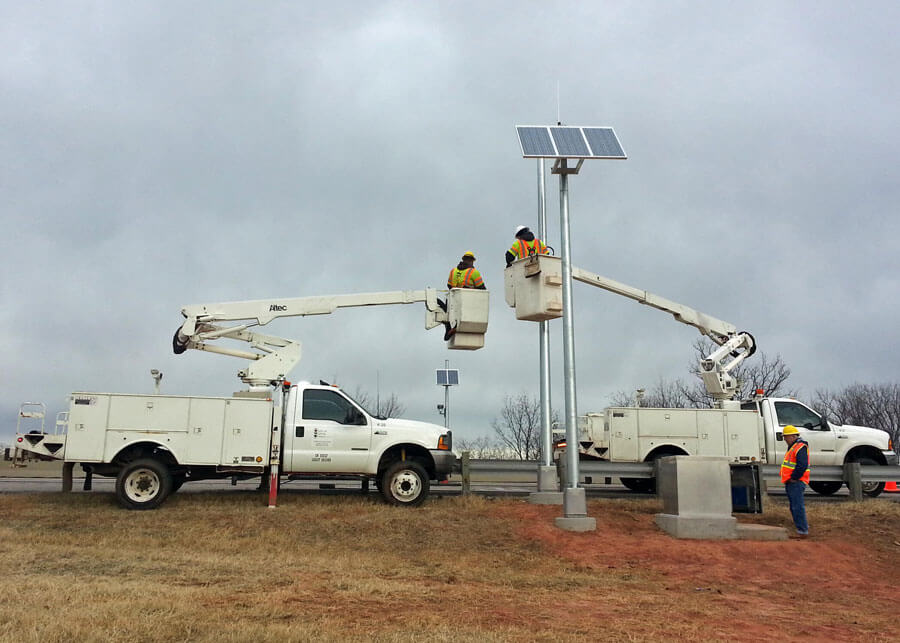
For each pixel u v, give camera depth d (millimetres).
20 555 10352
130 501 13836
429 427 15109
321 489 17469
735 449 17969
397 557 11484
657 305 19656
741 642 7480
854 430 18625
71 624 6383
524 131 13617
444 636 6715
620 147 13633
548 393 15477
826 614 9180
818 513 14625
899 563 11898
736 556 11867
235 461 14273
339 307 16094
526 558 11648
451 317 15695
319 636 6488
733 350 19953
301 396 14758
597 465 16359
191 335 15344
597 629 7629
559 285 13914
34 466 36250
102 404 14070
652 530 13312
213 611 7285
